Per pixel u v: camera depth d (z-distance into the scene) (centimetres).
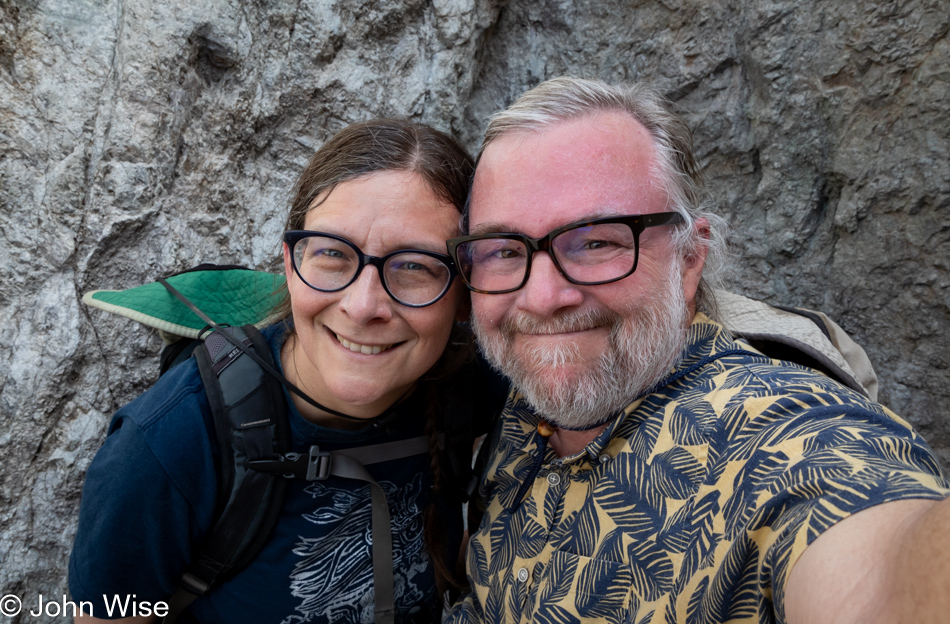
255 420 54
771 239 111
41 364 86
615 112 50
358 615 62
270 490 55
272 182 108
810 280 109
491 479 58
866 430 38
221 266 76
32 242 86
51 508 88
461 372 63
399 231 50
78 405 90
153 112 91
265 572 58
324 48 106
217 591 60
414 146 52
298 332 54
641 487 46
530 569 51
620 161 48
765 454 40
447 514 65
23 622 87
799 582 33
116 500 52
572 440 54
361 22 109
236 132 103
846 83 101
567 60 124
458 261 51
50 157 87
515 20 127
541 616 48
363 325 50
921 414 101
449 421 61
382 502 58
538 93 51
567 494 50
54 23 87
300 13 104
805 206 107
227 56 98
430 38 114
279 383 56
